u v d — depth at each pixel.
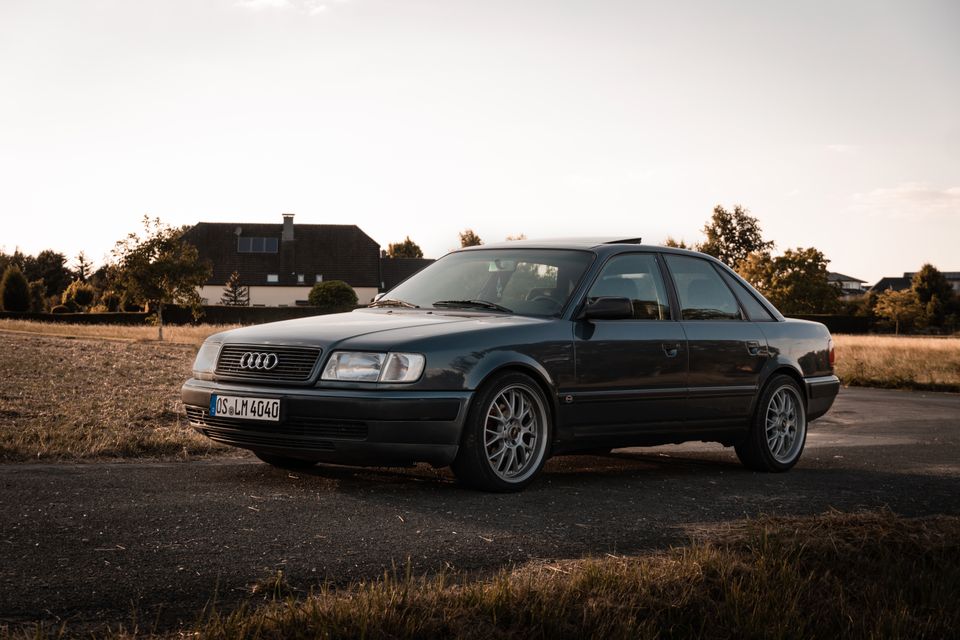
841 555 3.89
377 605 2.95
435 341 5.23
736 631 3.09
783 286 76.06
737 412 6.78
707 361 6.57
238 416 5.30
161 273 34.06
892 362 22.70
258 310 59.44
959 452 8.51
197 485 5.22
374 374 5.09
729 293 7.09
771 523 4.40
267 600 3.21
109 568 3.51
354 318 5.85
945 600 3.50
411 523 4.46
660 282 6.58
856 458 7.94
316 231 80.56
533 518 4.72
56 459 6.07
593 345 5.89
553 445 5.75
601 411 5.93
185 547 3.85
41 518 4.21
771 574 3.56
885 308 96.62
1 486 4.88
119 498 4.73
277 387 5.27
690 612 3.21
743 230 87.38
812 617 3.26
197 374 5.71
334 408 5.04
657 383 6.24
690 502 5.39
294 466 6.10
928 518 4.62
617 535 4.42
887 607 3.38
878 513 4.66
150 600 3.18
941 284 96.31
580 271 6.18
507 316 5.85
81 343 21.88
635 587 3.32
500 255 6.64
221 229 79.94
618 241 6.71
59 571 3.44
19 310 58.69
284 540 4.04
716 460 7.67
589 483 5.98
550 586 3.26
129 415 8.25
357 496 5.09
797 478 6.64
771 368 7.02
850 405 14.30
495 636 2.88
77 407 8.52
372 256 79.94
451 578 3.54
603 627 2.97
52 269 85.38
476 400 5.29
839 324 75.25
